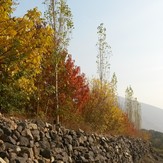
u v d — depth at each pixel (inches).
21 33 658.2
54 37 888.3
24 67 660.1
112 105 1519.4
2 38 637.9
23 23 661.3
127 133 2213.3
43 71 879.7
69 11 925.8
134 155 1715.1
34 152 571.5
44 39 674.8
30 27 663.1
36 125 631.8
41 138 630.5
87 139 873.5
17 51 639.1
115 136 1406.3
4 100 662.5
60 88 983.0
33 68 677.3
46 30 687.1
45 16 905.5
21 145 546.3
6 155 476.1
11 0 641.0
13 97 673.0
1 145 492.7
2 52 633.6
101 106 1359.5
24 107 803.4
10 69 652.1
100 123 1317.7
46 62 860.6
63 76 994.1
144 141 2714.1
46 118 853.2
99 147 959.6
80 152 788.6
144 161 2006.6
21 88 681.6
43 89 881.5
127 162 1349.7
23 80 668.7
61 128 748.0
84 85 1135.6
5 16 641.0
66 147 722.8
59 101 962.7
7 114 657.6
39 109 904.3
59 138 707.4
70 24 917.2
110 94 1449.3
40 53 686.5
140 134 3065.9
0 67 650.8
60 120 946.1
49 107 940.0
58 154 659.4
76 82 1038.4
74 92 1050.7
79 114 1099.3
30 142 567.5
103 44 1628.9
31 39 663.8
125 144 1459.2
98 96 1380.4
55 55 871.7
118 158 1186.6
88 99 1262.3
